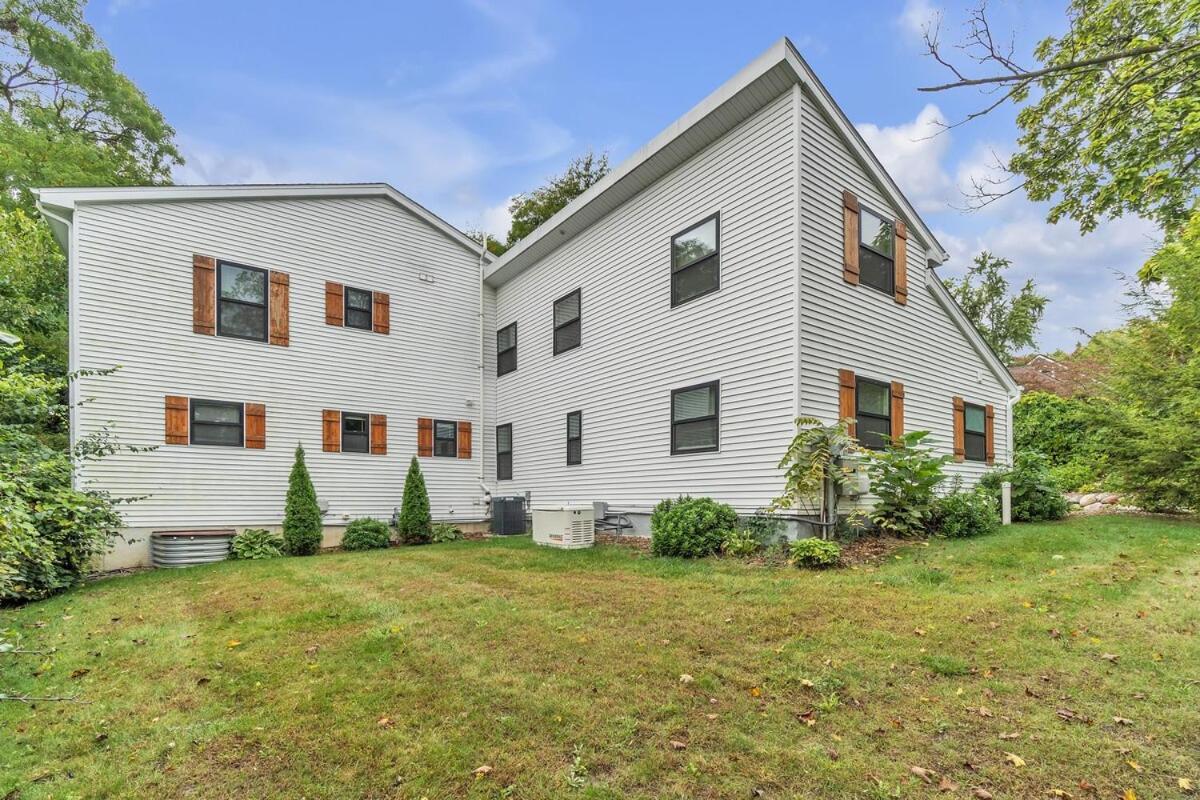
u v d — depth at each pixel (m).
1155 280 9.75
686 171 8.96
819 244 7.62
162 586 6.69
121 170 16.80
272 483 10.53
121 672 3.70
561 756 2.59
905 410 8.98
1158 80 3.67
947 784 2.34
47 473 6.62
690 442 8.64
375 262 12.14
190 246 10.01
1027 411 14.41
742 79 7.62
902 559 6.28
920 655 3.62
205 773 2.51
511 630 4.34
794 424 7.16
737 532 7.27
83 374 7.92
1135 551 6.14
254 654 3.96
